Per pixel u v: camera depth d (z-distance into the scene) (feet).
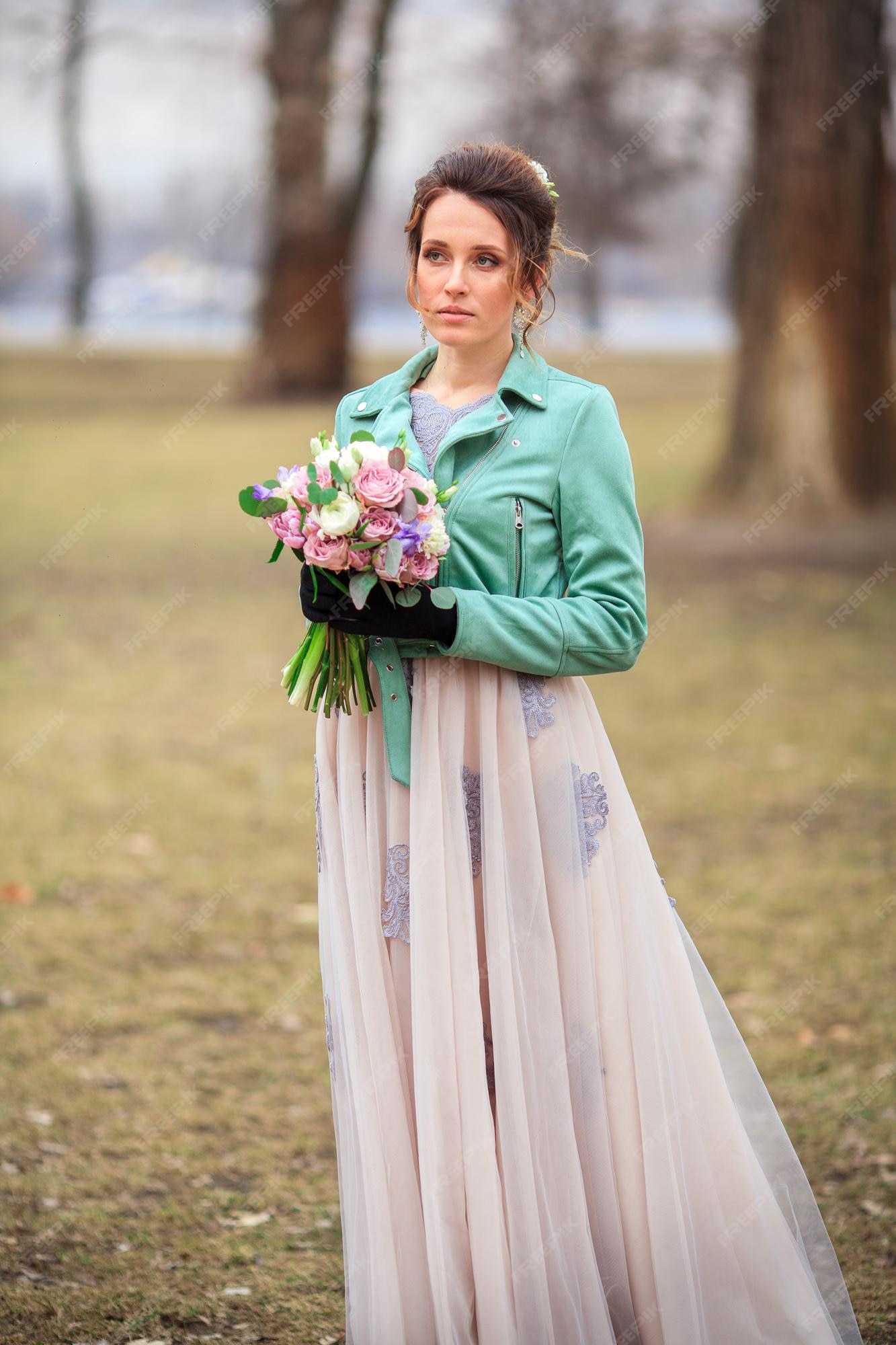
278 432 115.65
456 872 13.24
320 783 13.97
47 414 127.34
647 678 47.16
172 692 45.68
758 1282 13.85
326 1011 14.35
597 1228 13.46
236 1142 19.90
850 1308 14.60
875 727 40.75
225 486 88.58
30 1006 24.21
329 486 12.28
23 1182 18.74
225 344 224.53
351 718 13.71
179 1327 15.65
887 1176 18.45
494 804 13.25
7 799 35.45
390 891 13.47
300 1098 21.21
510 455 13.39
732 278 81.30
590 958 13.46
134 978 25.44
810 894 28.66
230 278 146.00
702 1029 14.07
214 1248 17.29
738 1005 23.86
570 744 13.61
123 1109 20.79
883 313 71.10
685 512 73.46
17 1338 15.37
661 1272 13.28
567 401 13.55
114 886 29.89
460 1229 12.94
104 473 94.58
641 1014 13.55
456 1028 13.04
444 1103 12.92
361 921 13.51
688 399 134.10
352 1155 13.88
